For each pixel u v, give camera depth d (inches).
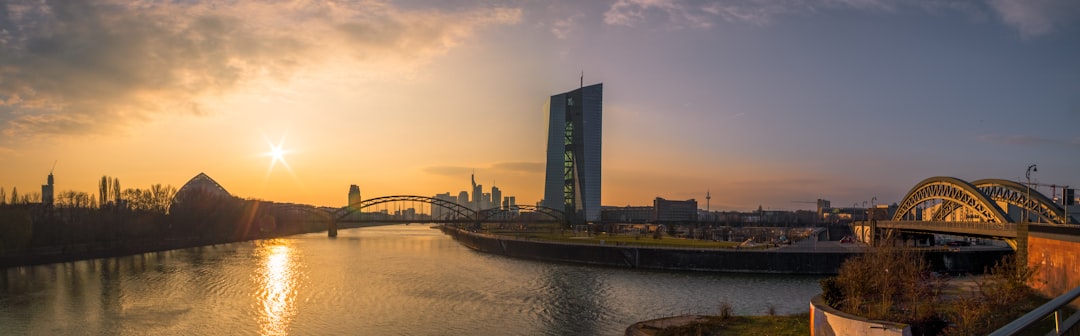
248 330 2810.0
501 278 4724.4
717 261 5423.2
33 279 4598.9
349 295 3769.7
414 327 2861.7
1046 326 1670.8
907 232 6161.4
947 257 5251.0
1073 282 2477.9
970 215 6491.1
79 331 2802.7
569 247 6363.2
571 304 3496.6
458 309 3307.1
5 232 5757.9
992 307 2113.7
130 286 4175.7
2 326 2903.5
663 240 7465.6
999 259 5280.5
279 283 4313.5
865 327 1696.6
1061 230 2637.8
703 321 2468.0
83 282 4404.5
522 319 3048.7
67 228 6643.7
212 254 6943.9
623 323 2955.2
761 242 7126.0
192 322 2977.4
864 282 2206.0
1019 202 5280.5
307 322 2967.5
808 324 2258.9
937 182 6397.6
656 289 4165.8
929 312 1947.6
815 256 5221.5
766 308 3361.2
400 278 4643.2
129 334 2746.1
